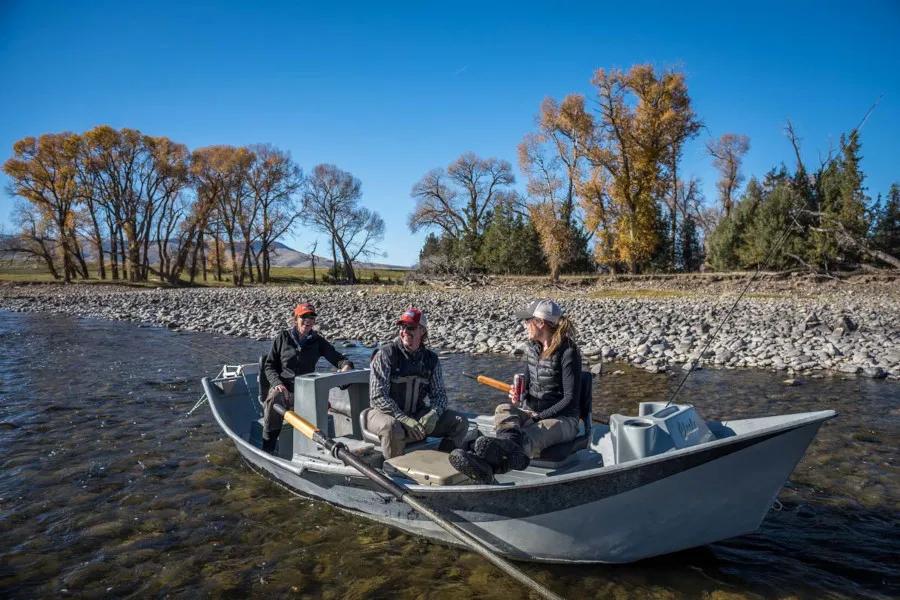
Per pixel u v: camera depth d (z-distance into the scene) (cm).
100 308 2734
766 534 502
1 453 715
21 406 931
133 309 2630
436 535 491
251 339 1683
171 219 5722
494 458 459
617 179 3938
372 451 525
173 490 606
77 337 1741
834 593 418
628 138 3931
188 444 748
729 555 471
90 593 429
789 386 1027
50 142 5153
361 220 6406
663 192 4169
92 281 5197
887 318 1695
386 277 7325
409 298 2848
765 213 3491
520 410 506
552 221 3941
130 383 1098
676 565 457
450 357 1377
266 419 639
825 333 1482
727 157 5381
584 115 3931
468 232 5488
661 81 3906
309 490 571
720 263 3962
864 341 1377
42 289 4462
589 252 4647
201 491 604
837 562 457
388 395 538
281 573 454
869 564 454
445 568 459
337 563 468
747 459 411
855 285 2858
